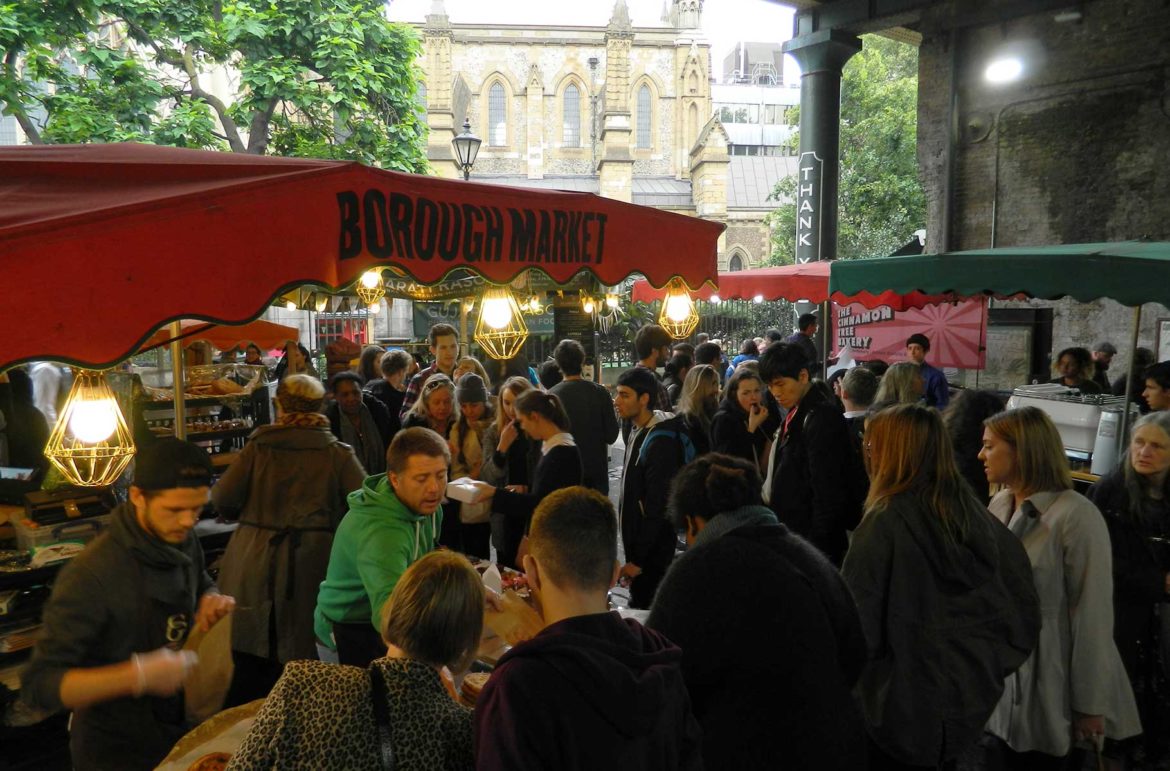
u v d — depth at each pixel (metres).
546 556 1.49
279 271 2.06
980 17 12.09
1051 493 2.76
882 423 2.44
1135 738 3.10
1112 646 2.67
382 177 2.30
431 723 1.48
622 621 1.50
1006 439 2.82
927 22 12.70
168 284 1.86
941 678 2.27
